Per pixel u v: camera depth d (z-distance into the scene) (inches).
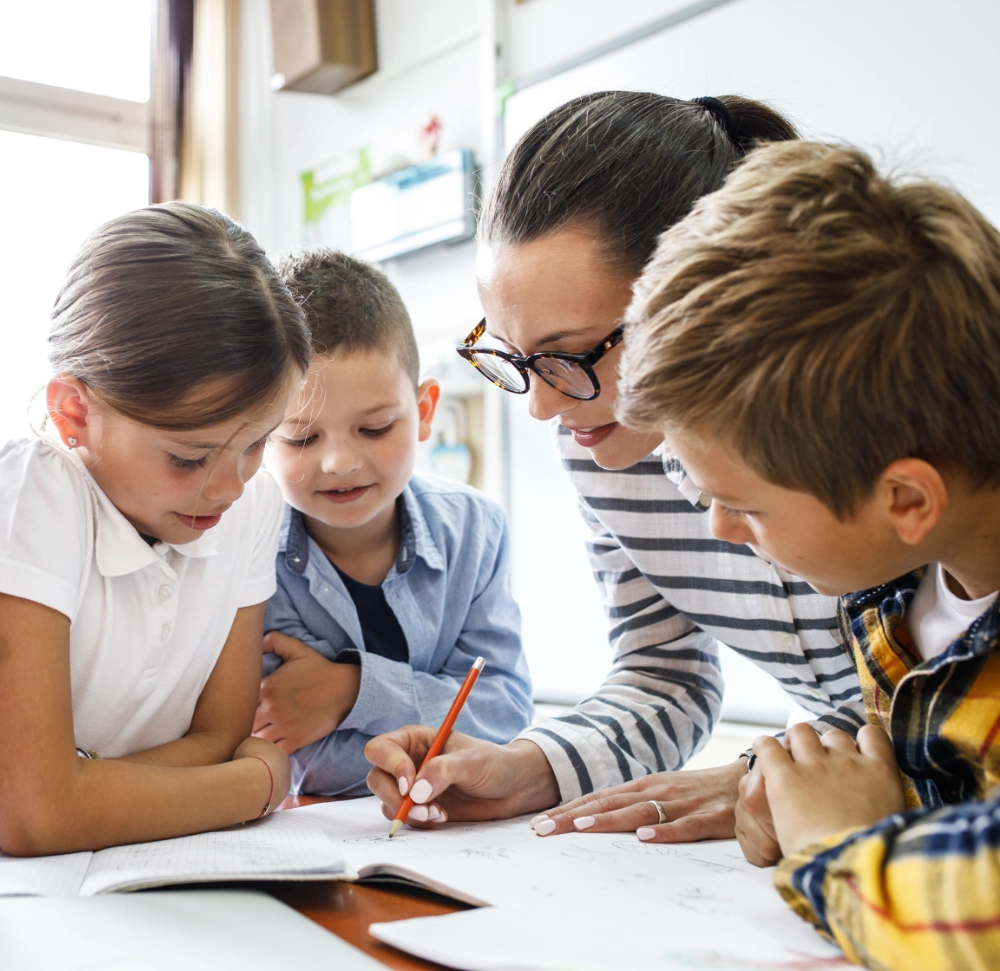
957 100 49.4
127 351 27.6
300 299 38.7
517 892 20.5
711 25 60.0
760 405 18.9
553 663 72.6
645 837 26.3
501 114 74.4
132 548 30.5
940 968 14.9
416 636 44.3
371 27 89.4
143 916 19.3
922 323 18.5
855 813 20.6
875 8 52.4
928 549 20.8
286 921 19.6
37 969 16.3
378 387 39.4
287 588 42.9
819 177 20.0
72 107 94.2
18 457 29.5
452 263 80.7
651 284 21.3
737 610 36.0
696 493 33.8
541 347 29.2
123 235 28.9
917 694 21.7
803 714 43.3
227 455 29.1
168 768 28.0
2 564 26.8
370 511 40.8
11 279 91.0
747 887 21.6
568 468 38.1
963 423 18.8
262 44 101.6
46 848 25.1
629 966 16.0
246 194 102.3
